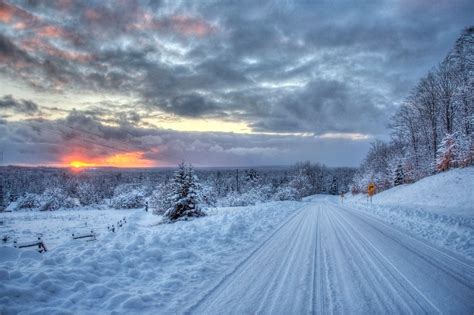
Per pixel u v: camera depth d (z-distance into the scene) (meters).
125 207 49.75
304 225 15.47
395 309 4.54
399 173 54.47
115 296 5.13
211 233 11.67
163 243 9.22
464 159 32.72
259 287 5.70
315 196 104.00
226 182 102.56
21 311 4.46
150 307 4.82
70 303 4.91
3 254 7.03
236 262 7.70
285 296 5.18
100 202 62.97
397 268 6.82
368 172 79.94
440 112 45.91
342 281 5.93
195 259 8.00
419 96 49.06
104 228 22.91
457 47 34.41
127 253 7.72
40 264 6.45
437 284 5.68
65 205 48.28
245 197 46.75
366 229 13.49
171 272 6.79
